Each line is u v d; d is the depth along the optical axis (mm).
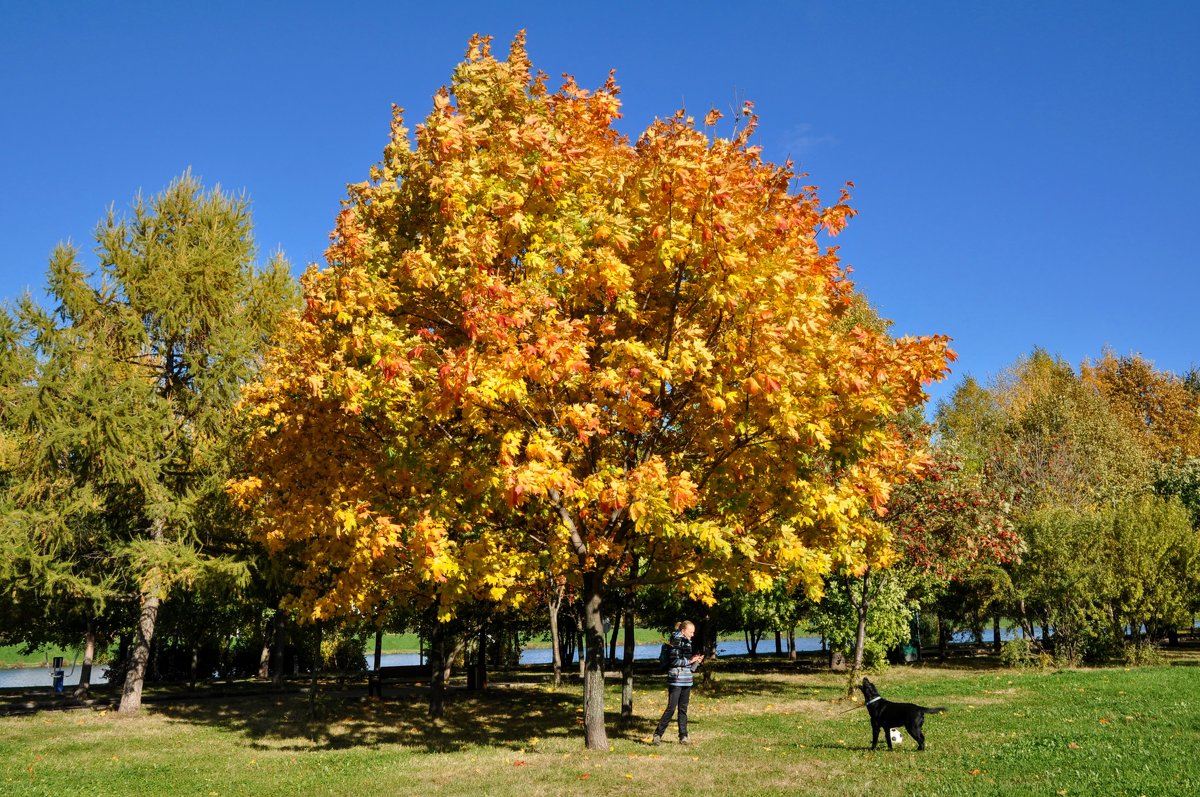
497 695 21953
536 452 8070
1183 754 8039
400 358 8391
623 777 8438
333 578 13156
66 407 18062
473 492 9148
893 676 22953
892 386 8625
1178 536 23438
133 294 19891
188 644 29297
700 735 11891
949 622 31938
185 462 19938
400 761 10680
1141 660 22906
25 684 34188
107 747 13609
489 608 18969
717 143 9867
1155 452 46938
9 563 17312
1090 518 24484
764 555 9773
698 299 9281
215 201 21641
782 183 10320
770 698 18094
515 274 9375
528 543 11039
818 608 24281
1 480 20531
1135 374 52031
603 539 10156
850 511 8930
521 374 8242
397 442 9523
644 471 8008
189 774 10750
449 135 8977
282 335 19891
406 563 11117
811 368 8453
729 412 8727
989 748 9195
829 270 9891
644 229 9133
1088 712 11812
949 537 18734
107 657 36969
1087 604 23406
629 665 13562
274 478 12688
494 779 8742
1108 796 6426
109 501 19766
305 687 25703
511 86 9930
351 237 9531
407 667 30797
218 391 19203
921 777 7680
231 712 18609
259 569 19422
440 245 9227
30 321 18844
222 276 20734
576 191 9586
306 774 10172
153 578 17703
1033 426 43500
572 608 23719
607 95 10602
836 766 8625
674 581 10734
